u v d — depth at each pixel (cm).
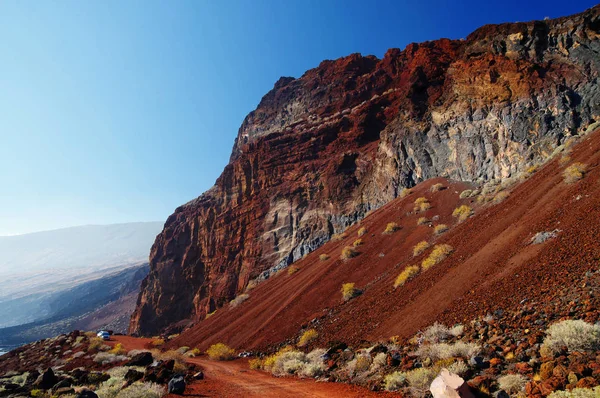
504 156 3572
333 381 1337
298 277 4141
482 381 759
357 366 1320
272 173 7281
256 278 6116
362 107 7019
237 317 3994
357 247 3856
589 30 3453
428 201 3950
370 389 1072
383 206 4834
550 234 1636
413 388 918
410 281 2339
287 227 6381
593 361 648
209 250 7925
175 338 4722
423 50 6147
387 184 5128
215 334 3822
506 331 1025
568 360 688
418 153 4709
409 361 1119
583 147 2592
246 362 2473
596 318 827
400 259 3033
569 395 554
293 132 7681
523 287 1320
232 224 7544
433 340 1240
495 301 1338
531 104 3456
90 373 1972
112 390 1380
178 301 8375
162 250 9456
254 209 7188
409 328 1620
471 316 1332
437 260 2377
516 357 830
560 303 1016
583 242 1358
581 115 3114
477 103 4016
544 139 3250
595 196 1688
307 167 6844
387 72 8050
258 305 3953
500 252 1847
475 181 3825
